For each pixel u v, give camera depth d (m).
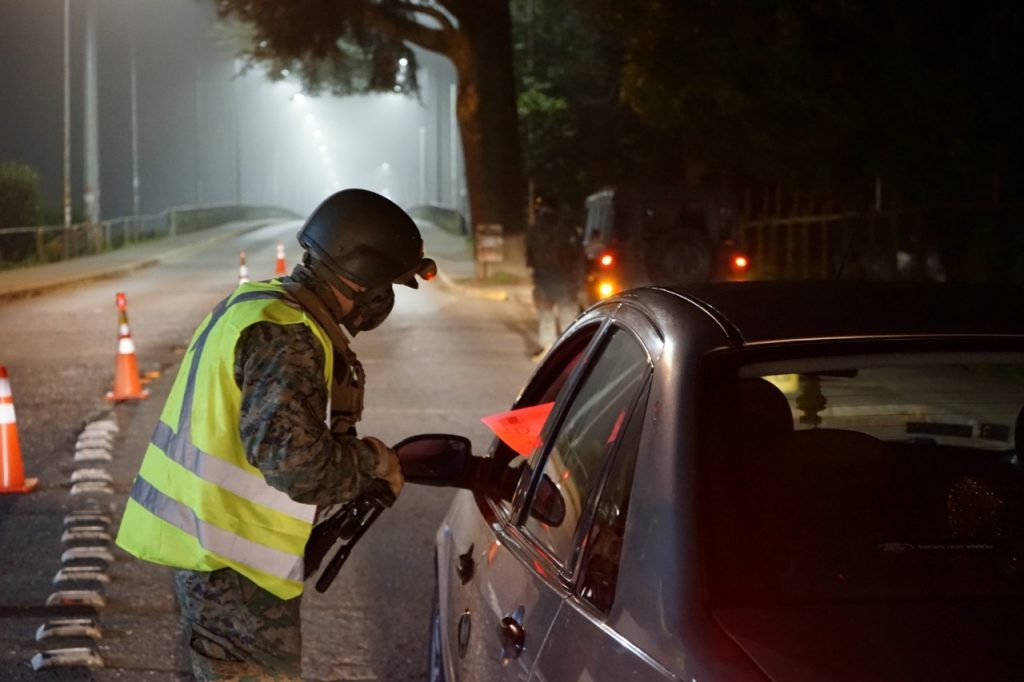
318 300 3.00
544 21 31.19
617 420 2.68
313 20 27.38
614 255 14.52
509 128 28.59
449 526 4.07
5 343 15.90
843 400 2.85
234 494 2.90
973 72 14.05
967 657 1.95
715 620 2.05
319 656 5.19
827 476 2.50
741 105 17.53
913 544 2.36
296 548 2.95
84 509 7.50
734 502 2.26
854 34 15.47
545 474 3.08
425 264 3.17
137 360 14.20
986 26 13.84
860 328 2.63
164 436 2.99
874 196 17.67
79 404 11.20
